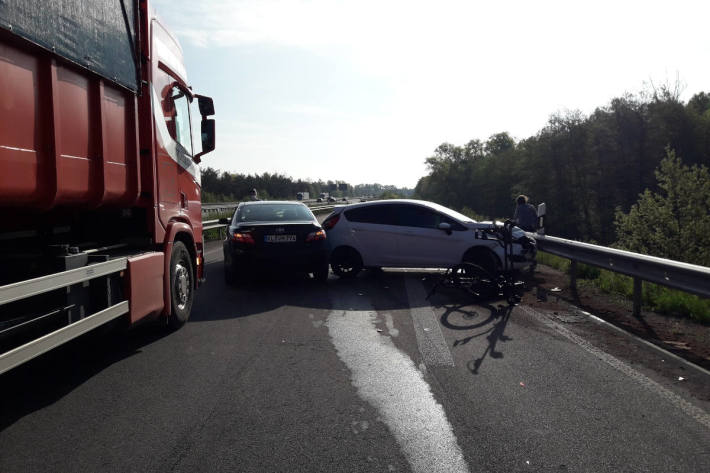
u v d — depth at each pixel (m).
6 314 3.24
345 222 10.51
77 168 4.04
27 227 4.30
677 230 22.33
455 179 100.31
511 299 7.79
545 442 3.24
